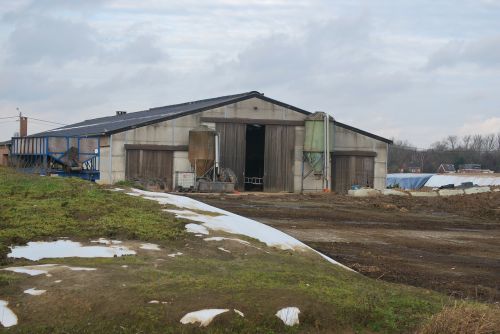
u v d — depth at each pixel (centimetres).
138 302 735
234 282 844
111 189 1738
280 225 2206
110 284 807
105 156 4150
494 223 2780
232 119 4531
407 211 3203
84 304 734
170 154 4338
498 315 768
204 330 691
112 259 988
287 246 1373
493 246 1938
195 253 1122
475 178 7450
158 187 4212
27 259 973
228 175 4381
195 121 4431
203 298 752
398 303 866
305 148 4616
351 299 812
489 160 14100
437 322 746
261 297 766
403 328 769
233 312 718
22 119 6500
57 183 1652
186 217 1419
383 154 4844
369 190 4262
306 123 4616
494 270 1459
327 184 4622
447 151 15000
